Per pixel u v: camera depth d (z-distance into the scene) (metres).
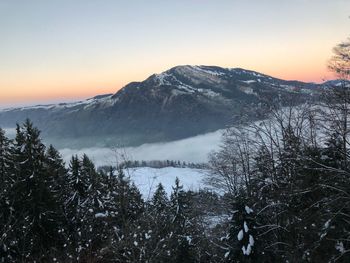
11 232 22.47
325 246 15.53
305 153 17.55
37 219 25.08
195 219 28.53
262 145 22.00
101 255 21.19
